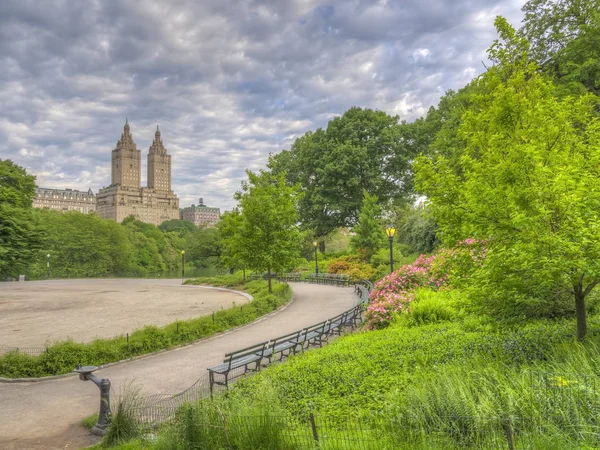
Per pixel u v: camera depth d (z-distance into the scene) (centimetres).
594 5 1902
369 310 1450
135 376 1134
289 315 2030
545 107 764
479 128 867
